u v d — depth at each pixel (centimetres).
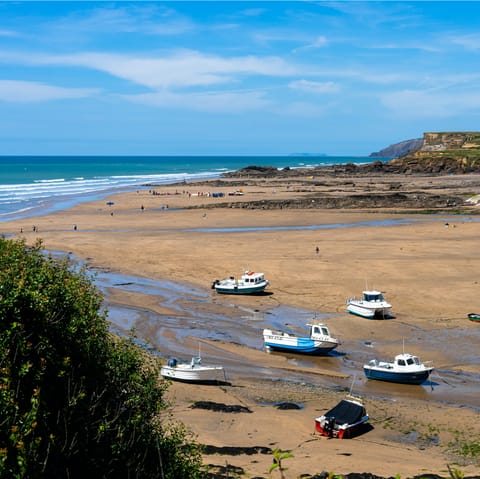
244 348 3531
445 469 1998
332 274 5225
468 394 2858
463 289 4681
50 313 1403
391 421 2503
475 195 11981
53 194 13200
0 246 1747
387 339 3694
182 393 2773
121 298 4594
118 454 1407
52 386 1333
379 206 10844
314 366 3272
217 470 1916
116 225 8344
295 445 2230
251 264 5650
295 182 17425
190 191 14188
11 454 1092
